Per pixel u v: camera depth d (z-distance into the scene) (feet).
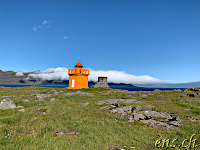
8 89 137.28
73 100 75.72
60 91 120.47
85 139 25.57
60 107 57.26
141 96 92.99
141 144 24.06
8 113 48.65
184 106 57.36
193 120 37.68
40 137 26.50
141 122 36.55
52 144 23.02
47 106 58.75
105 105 60.39
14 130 29.73
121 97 86.89
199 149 21.84
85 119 39.09
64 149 21.70
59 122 36.81
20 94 103.35
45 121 37.86
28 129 31.76
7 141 24.45
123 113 46.83
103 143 24.17
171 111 47.78
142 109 50.06
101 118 40.83
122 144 23.98
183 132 28.73
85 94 98.94
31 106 61.41
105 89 137.69
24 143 23.82
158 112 44.96
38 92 113.39
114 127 32.81
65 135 27.30
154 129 31.55
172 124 34.91
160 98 82.28
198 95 79.51
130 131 30.19
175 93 102.37
